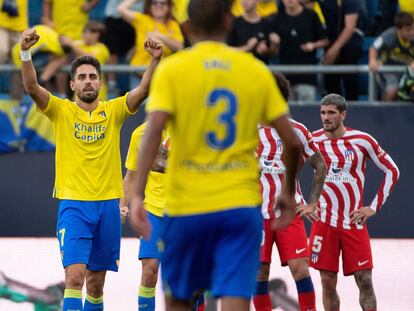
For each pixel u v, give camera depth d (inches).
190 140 646.5
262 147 1098.1
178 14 1501.0
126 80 1534.2
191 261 658.2
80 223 1001.5
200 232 647.8
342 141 1146.0
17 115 1462.8
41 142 1462.8
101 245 1019.9
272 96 660.7
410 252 1290.6
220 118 646.5
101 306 1058.7
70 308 977.5
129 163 1136.2
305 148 1069.8
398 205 1435.8
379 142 1440.7
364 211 1128.2
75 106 1014.4
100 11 1568.7
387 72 1462.8
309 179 1440.7
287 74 1491.1
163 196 1104.8
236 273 644.1
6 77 1512.1
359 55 1505.9
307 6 1486.2
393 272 1288.1
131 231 1434.5
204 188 645.9
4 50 1502.2
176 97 644.7
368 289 1140.5
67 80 1499.8
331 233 1141.1
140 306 1114.7
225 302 642.8
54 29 1531.7
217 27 663.8
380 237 1441.9
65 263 994.7
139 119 1443.2
